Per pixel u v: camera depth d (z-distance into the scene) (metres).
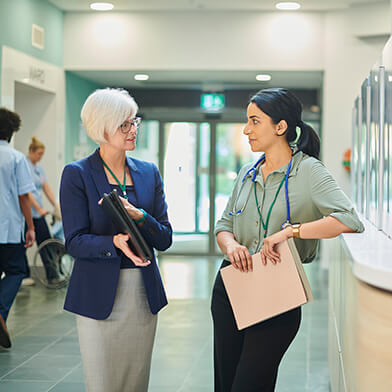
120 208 2.55
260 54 9.94
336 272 3.67
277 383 4.59
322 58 9.88
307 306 7.38
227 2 9.35
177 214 12.41
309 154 2.78
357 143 5.52
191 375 4.79
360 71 9.70
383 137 3.40
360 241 2.61
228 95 12.52
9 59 8.13
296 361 5.17
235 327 2.86
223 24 9.96
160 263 11.21
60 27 9.99
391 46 3.12
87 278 2.74
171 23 10.02
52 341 5.75
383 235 3.01
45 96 9.84
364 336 1.99
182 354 5.37
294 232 2.58
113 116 2.68
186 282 9.16
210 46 9.99
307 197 2.68
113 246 2.63
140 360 2.84
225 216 3.01
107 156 2.80
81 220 2.73
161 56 10.05
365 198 4.36
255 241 2.78
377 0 9.32
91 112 2.69
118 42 10.09
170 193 12.43
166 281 9.23
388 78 3.21
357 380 2.07
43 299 7.66
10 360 5.14
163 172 12.44
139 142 12.48
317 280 9.29
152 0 9.27
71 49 10.16
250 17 9.92
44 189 8.60
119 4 9.55
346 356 2.65
